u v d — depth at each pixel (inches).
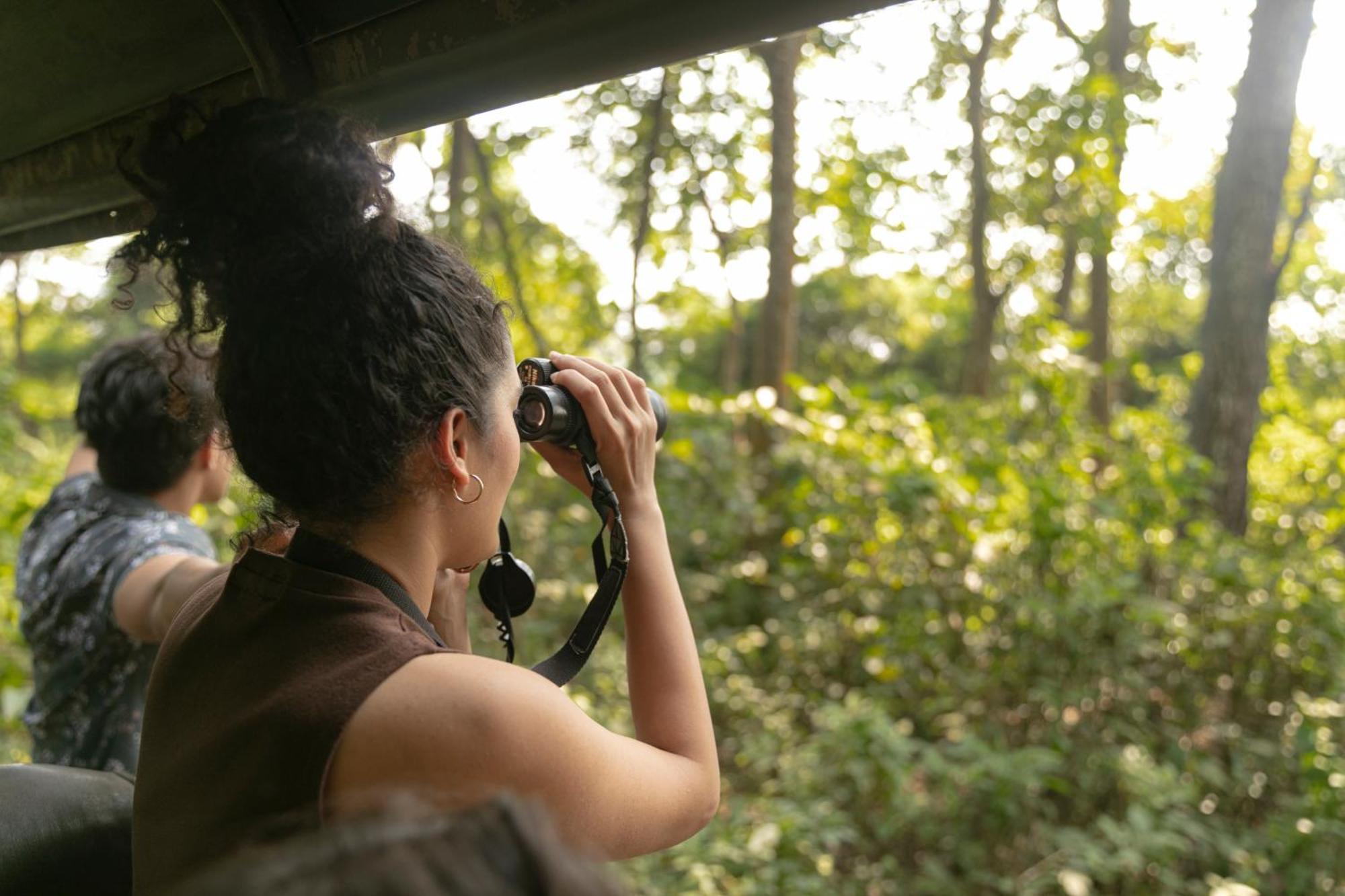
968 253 442.3
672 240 378.9
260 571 39.1
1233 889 141.2
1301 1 263.0
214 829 34.7
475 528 40.6
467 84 40.8
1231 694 195.2
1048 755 156.5
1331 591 204.8
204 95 47.1
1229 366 266.8
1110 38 407.8
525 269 354.9
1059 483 198.2
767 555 260.4
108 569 72.4
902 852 167.3
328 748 33.7
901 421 222.4
